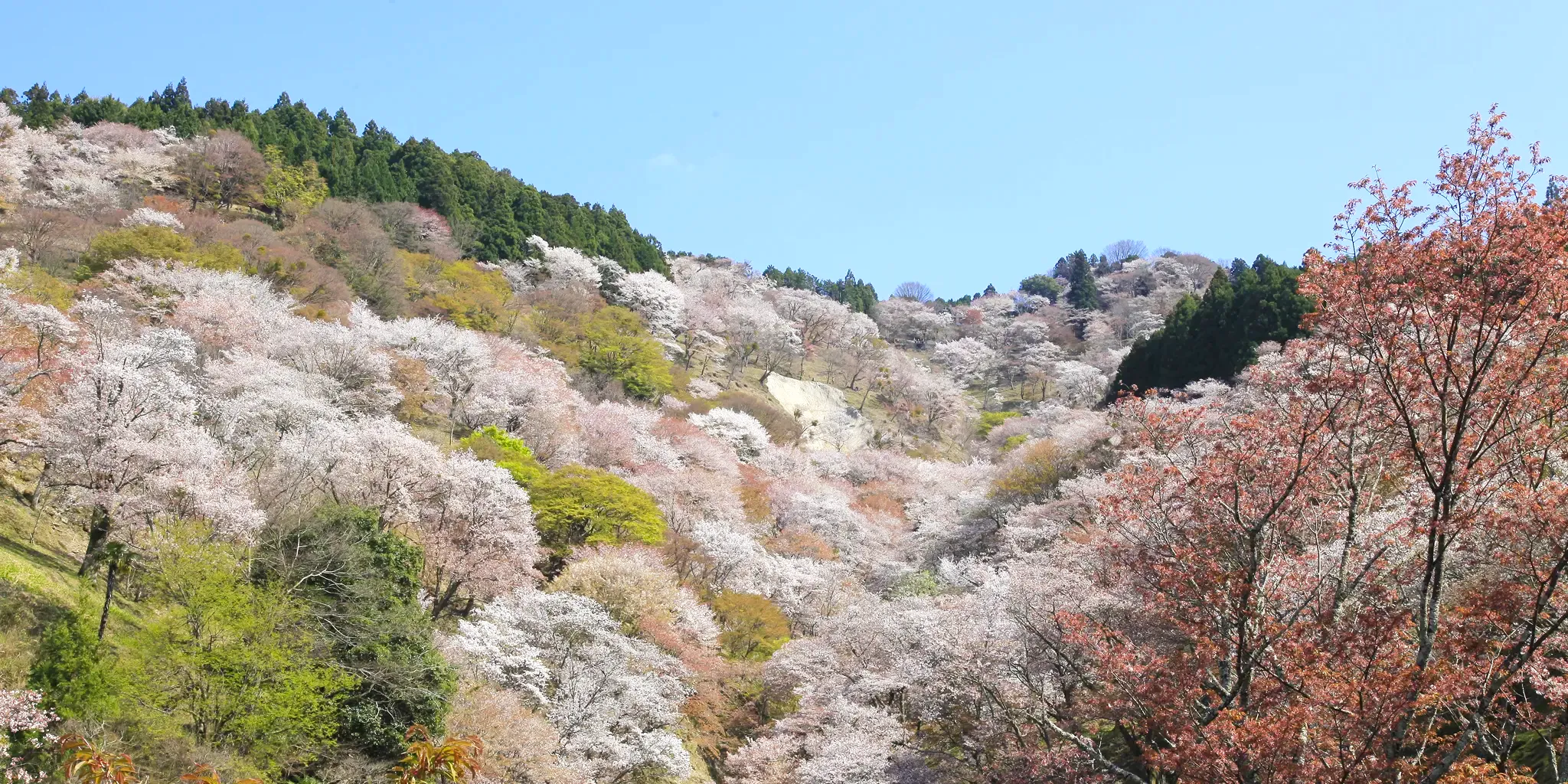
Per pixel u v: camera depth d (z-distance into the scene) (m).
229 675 19.98
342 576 23.61
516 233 96.88
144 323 43.34
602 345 75.19
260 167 77.38
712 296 109.62
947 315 141.00
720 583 43.00
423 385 51.41
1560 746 13.78
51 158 70.31
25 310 30.41
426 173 98.31
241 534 23.23
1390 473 14.68
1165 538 15.76
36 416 25.03
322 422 34.72
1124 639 16.88
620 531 42.03
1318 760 11.35
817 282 156.00
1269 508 14.91
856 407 95.75
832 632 33.72
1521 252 11.55
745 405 80.25
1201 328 67.62
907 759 24.31
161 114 87.62
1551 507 11.47
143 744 17.89
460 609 33.09
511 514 33.75
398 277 69.94
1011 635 23.05
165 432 25.66
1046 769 18.84
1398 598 13.95
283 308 52.00
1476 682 11.23
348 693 22.19
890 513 63.09
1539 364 12.39
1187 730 12.46
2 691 14.12
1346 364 13.81
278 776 20.06
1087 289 139.25
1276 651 13.03
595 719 27.08
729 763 30.14
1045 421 75.50
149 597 24.08
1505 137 12.03
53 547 25.08
